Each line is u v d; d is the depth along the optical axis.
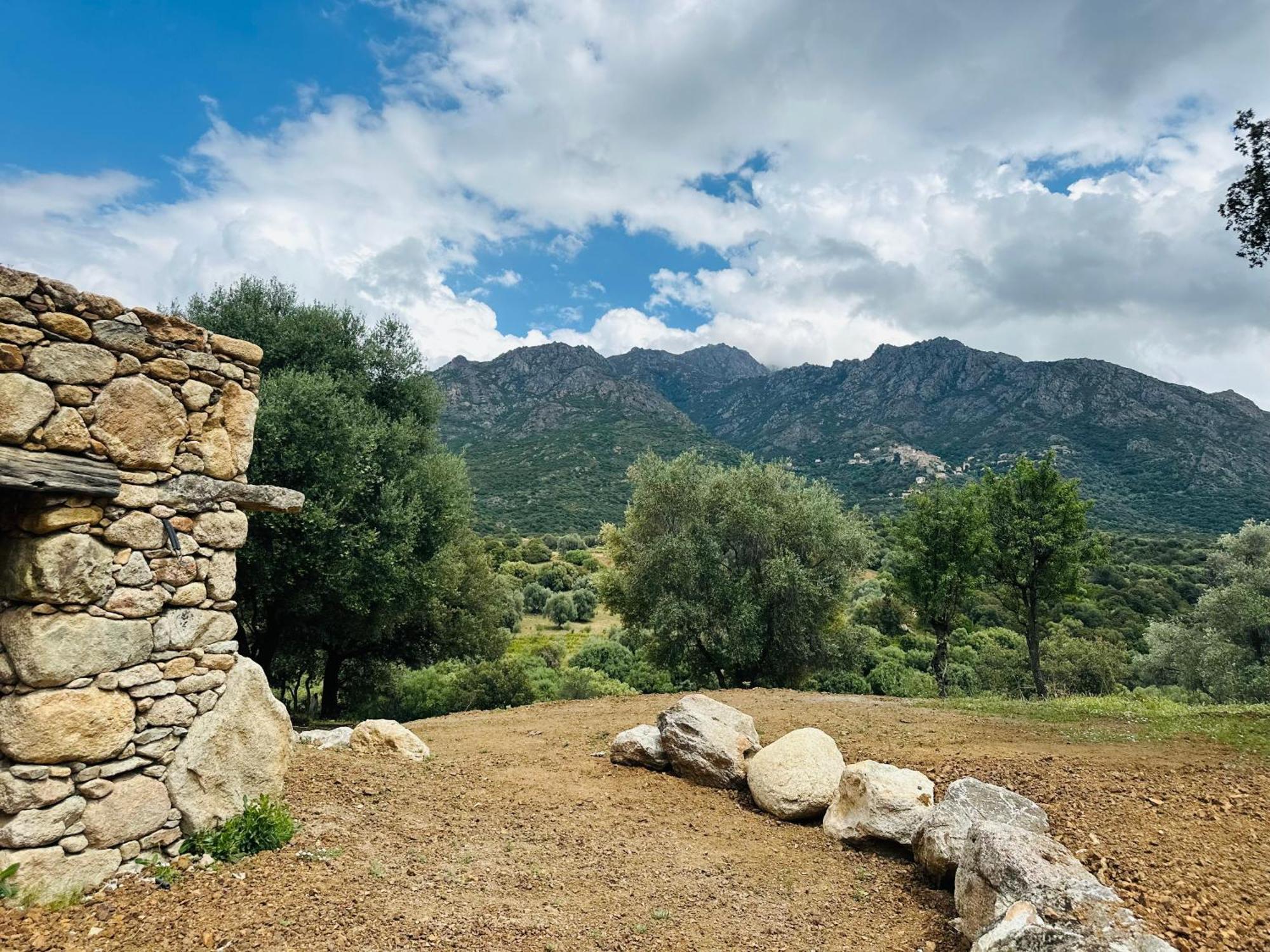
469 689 26.12
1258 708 13.62
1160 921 5.02
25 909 4.63
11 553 5.05
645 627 26.23
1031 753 10.59
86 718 5.10
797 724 13.21
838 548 25.03
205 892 5.18
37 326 5.17
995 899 5.17
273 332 18.23
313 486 15.02
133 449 5.60
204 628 6.05
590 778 9.99
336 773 8.61
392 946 4.70
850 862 7.39
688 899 6.22
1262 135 12.72
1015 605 26.23
